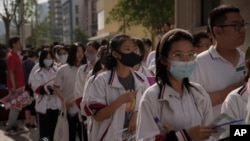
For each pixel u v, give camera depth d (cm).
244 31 304
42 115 611
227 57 313
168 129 241
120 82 350
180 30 248
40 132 618
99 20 4262
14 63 771
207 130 223
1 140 754
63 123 523
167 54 245
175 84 251
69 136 542
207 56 314
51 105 605
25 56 996
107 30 3425
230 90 299
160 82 251
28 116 850
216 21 306
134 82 355
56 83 549
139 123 249
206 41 378
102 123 348
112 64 352
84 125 496
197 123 250
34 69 734
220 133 219
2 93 896
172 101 246
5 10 2402
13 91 775
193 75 310
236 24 299
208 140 234
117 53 344
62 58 746
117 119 341
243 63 315
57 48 752
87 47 542
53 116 607
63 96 545
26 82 884
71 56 547
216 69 310
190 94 256
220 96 299
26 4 2689
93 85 350
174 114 245
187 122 246
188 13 996
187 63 241
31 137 768
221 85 308
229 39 301
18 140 750
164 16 1475
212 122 224
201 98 255
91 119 364
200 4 984
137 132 251
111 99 346
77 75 517
